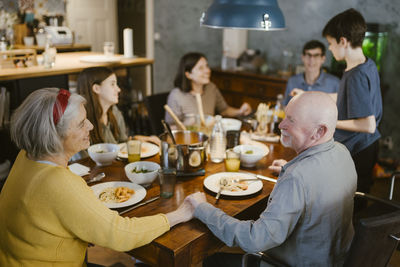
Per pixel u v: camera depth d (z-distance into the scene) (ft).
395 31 13.52
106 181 5.98
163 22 18.26
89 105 7.41
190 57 9.65
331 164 4.53
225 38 17.30
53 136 3.90
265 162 6.92
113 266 7.93
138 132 14.80
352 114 7.33
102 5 18.49
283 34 16.65
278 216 4.26
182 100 9.99
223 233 4.48
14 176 4.12
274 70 17.06
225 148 7.04
